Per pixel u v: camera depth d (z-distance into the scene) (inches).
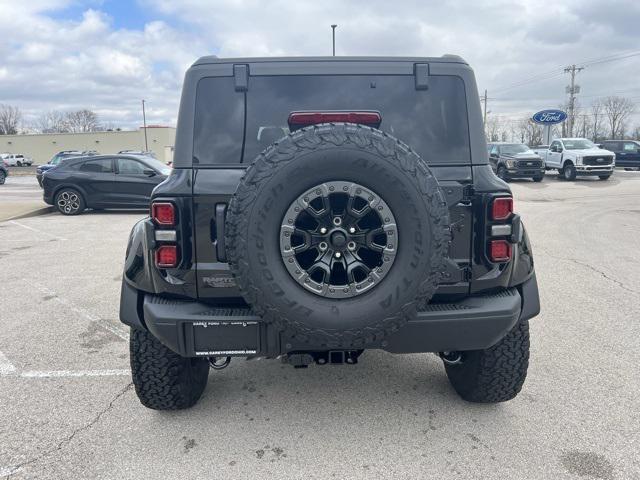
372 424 113.7
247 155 98.5
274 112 99.7
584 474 95.3
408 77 101.2
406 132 101.0
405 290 85.0
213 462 100.2
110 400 125.3
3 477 95.3
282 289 84.4
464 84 101.3
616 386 130.2
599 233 373.1
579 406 120.4
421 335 94.1
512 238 97.3
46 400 125.2
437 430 111.0
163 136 2792.8
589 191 718.5
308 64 100.3
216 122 99.1
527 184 835.4
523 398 124.6
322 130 84.0
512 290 102.0
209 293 96.0
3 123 4217.5
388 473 96.3
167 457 101.8
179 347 95.0
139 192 487.2
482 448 104.0
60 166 494.6
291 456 102.0
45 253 307.0
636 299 205.2
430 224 84.0
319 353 98.9
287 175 82.4
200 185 94.7
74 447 105.1
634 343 158.4
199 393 123.1
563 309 192.5
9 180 1245.7
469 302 97.6
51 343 162.4
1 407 121.5
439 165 98.2
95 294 217.3
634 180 903.1
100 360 149.3
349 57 101.2
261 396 127.6
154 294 99.4
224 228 94.0
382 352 155.4
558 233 373.4
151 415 118.3
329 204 84.5
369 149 82.7
